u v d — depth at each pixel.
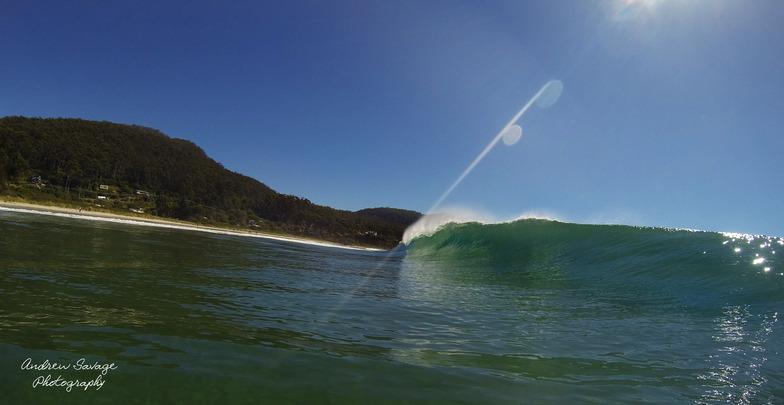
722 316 5.17
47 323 3.17
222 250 12.30
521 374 3.02
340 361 3.00
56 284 4.54
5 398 2.03
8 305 3.54
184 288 5.18
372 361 3.07
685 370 3.23
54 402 2.04
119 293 4.44
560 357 3.48
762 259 7.79
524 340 4.00
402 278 9.17
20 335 2.87
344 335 3.77
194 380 2.44
